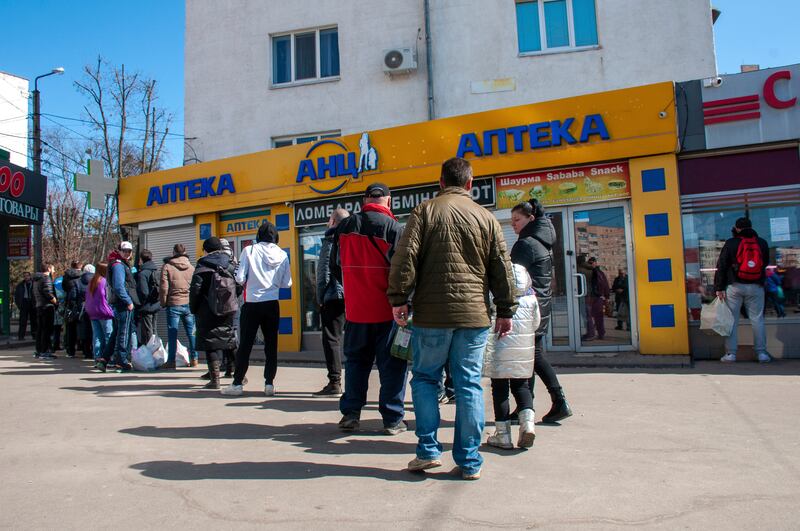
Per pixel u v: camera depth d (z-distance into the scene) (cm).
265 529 306
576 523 308
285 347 1212
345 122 1394
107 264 953
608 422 515
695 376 728
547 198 982
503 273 385
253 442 477
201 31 1509
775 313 866
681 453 423
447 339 374
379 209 521
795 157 870
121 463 423
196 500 348
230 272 752
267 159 1236
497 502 338
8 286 1903
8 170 1738
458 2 1328
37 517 326
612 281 948
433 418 387
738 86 873
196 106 1495
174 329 973
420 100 1349
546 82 1280
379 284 506
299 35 1475
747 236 830
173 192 1369
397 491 358
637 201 917
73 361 1128
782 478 368
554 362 861
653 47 1234
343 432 509
